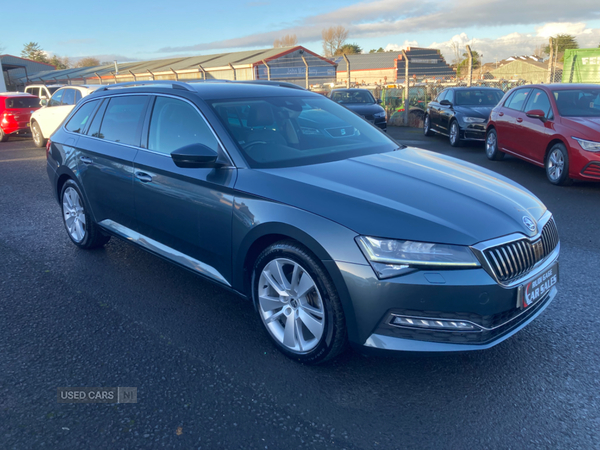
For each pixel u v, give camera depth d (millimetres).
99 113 4277
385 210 2426
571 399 2414
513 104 9062
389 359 2781
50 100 13445
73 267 4215
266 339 3012
